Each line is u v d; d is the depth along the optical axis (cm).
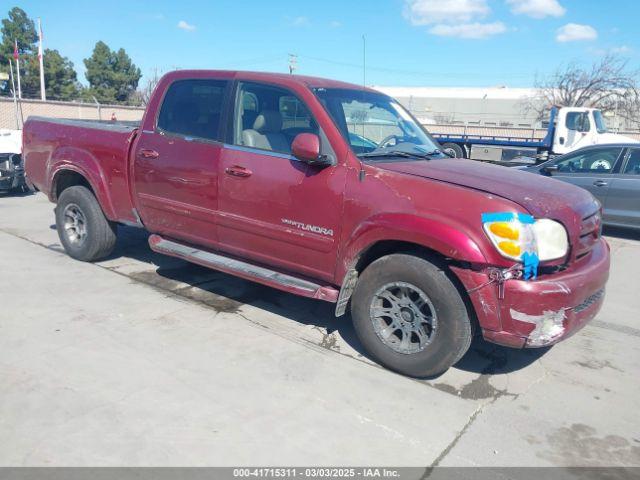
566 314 347
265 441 305
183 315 473
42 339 412
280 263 441
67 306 478
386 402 352
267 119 439
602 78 4134
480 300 344
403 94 5669
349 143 406
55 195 616
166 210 502
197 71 493
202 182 468
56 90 5384
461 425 332
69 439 297
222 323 461
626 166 895
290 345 426
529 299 335
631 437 329
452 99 5509
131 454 288
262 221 436
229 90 466
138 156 514
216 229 470
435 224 349
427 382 382
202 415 326
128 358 390
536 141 1973
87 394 341
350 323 475
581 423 342
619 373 412
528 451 311
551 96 4434
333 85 460
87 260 601
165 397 342
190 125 484
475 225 342
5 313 456
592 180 920
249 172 437
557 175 963
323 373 384
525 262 336
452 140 2139
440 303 357
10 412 318
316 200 403
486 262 338
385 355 389
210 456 290
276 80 443
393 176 378
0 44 5247
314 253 413
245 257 468
